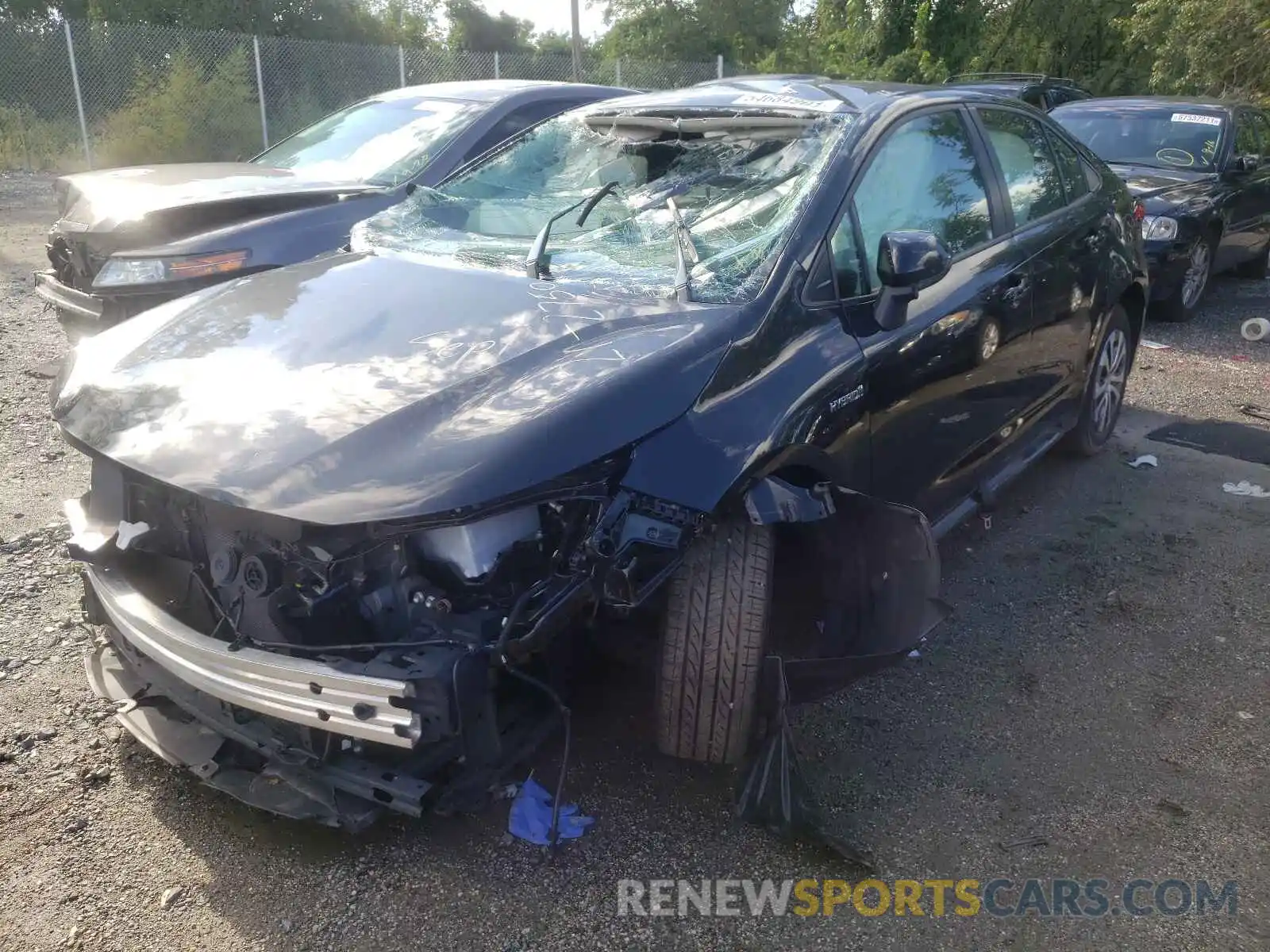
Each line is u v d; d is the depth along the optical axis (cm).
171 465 238
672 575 261
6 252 1018
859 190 327
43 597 381
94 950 234
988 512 480
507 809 281
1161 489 507
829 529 287
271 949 236
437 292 301
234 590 251
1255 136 982
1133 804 288
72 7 2520
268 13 2548
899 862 265
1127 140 938
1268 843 273
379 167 622
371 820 247
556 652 281
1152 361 738
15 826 270
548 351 263
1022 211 425
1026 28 2153
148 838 267
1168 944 240
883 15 2212
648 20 2938
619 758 300
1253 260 1007
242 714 259
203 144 1579
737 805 271
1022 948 239
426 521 222
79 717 314
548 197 385
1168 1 1545
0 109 1609
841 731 318
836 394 292
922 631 265
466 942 239
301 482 225
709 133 365
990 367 385
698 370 261
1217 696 340
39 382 620
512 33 3441
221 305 315
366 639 244
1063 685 345
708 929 244
